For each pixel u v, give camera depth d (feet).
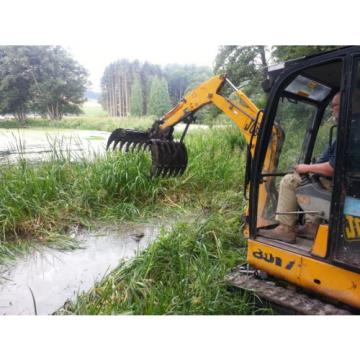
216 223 13.25
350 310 7.34
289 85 8.99
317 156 10.54
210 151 22.79
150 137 16.42
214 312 8.43
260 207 9.45
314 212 7.98
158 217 15.53
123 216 15.15
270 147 9.50
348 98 6.78
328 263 7.18
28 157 18.19
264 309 8.10
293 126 9.93
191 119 15.34
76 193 15.70
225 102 12.91
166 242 11.14
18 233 13.42
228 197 17.13
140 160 17.54
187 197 17.74
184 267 10.13
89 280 10.41
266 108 8.50
